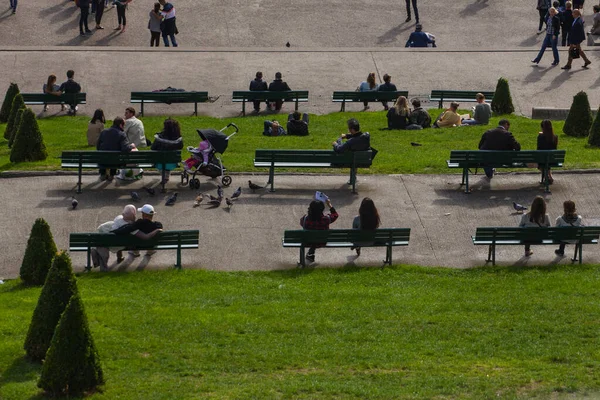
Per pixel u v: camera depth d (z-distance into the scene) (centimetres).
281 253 2741
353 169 3142
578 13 4600
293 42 5503
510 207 3034
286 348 2112
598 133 3622
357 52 4950
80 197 3069
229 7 5878
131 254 2705
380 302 2378
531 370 2002
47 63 4694
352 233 2608
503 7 5925
